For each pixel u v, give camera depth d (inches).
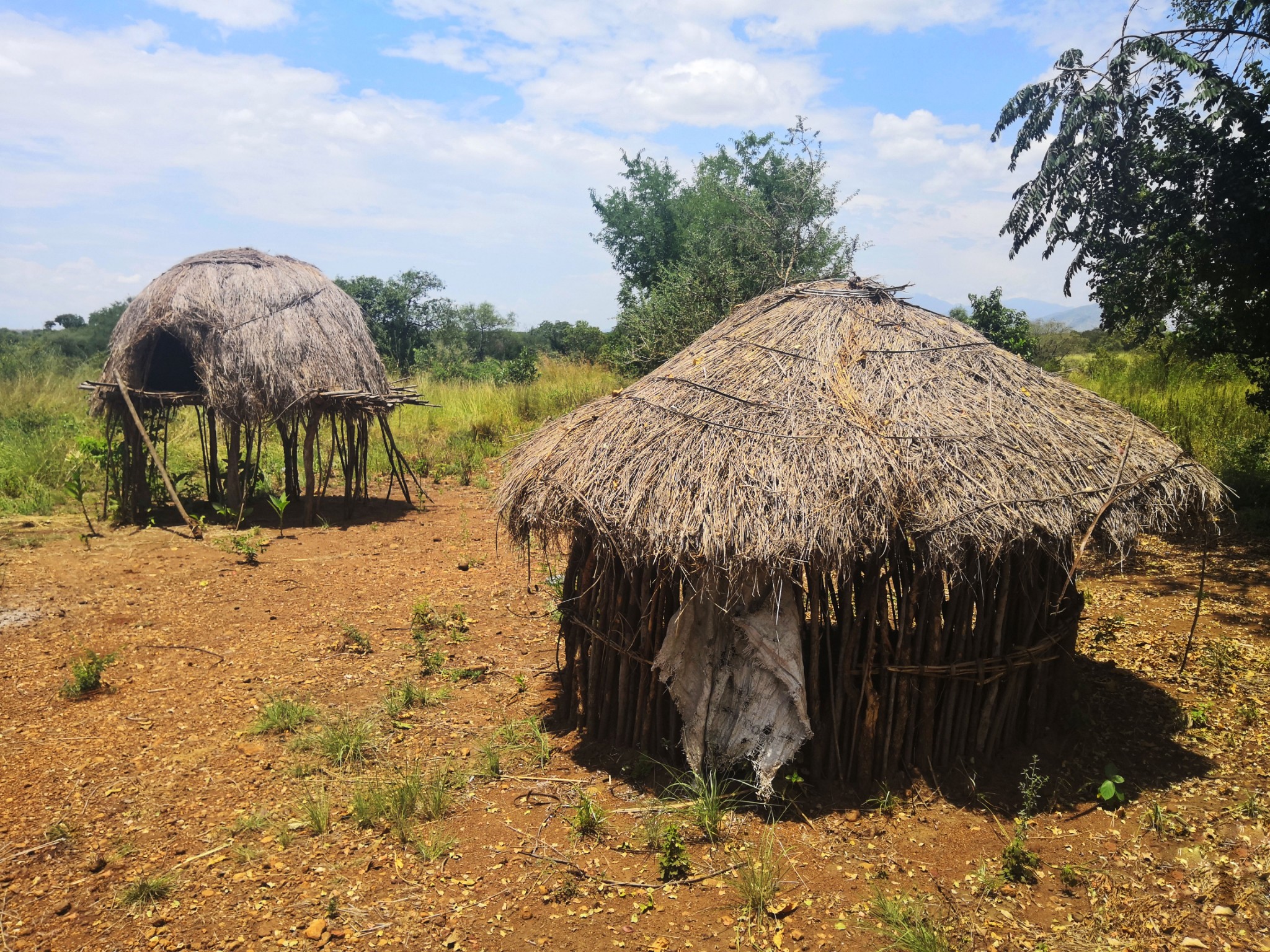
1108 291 412.2
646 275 970.7
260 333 416.5
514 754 200.5
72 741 205.3
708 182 834.2
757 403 189.9
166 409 471.5
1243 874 152.6
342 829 170.6
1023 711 199.5
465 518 449.7
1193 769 191.9
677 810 173.6
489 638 275.6
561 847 163.6
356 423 493.7
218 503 466.6
